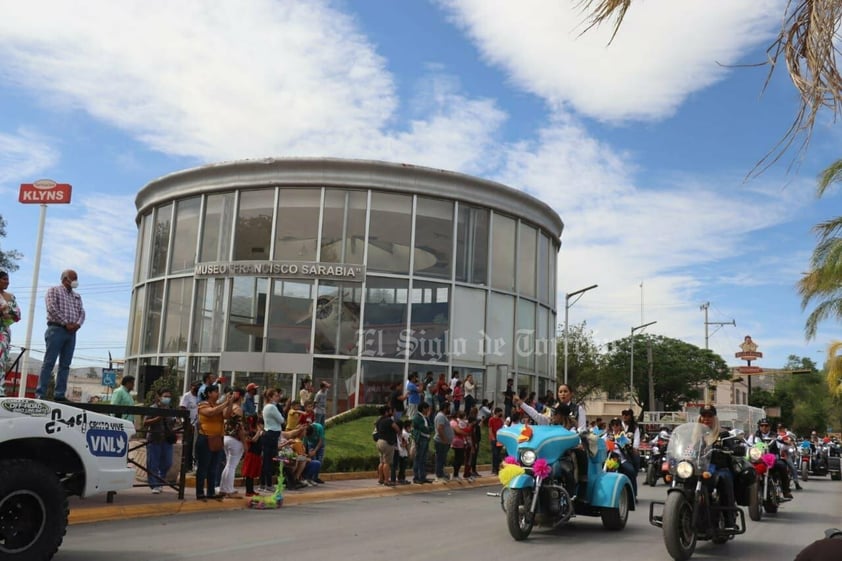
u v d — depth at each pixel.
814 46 3.33
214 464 12.50
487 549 8.88
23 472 6.61
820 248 24.50
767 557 8.98
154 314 29.38
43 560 6.68
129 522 10.45
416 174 28.09
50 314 10.07
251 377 26.03
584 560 8.34
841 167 21.25
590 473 10.59
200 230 28.41
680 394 70.00
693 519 8.58
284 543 8.90
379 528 10.51
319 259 27.06
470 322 28.45
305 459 15.37
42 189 15.14
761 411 36.12
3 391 7.90
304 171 27.52
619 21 3.61
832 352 29.23
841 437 82.69
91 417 7.84
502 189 29.77
